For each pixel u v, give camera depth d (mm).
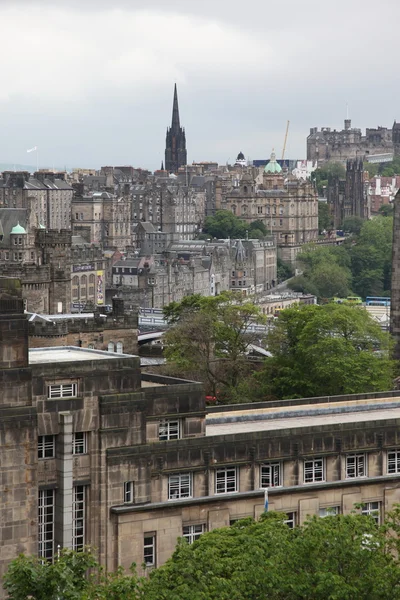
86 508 153750
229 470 163125
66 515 151875
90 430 153500
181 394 164375
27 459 148250
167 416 163250
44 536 152375
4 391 147500
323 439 168125
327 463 168625
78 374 152750
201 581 127062
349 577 129125
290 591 127562
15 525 148000
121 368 155375
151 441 162125
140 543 155625
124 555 154750
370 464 171250
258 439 164250
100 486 153875
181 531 158125
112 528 154625
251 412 186250
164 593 126062
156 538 156750
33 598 132000
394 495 170875
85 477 153500
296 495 165250
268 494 163000
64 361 154375
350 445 169875
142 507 155375
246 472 163750
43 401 150750
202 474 161000
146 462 156125
